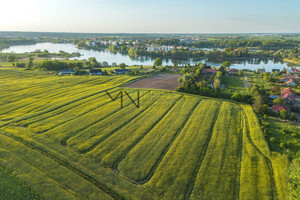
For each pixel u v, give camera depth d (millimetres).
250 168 37000
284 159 39625
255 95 73000
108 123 53625
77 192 30812
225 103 69875
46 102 69250
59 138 45500
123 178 34219
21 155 38688
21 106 65188
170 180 33812
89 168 36219
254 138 47281
